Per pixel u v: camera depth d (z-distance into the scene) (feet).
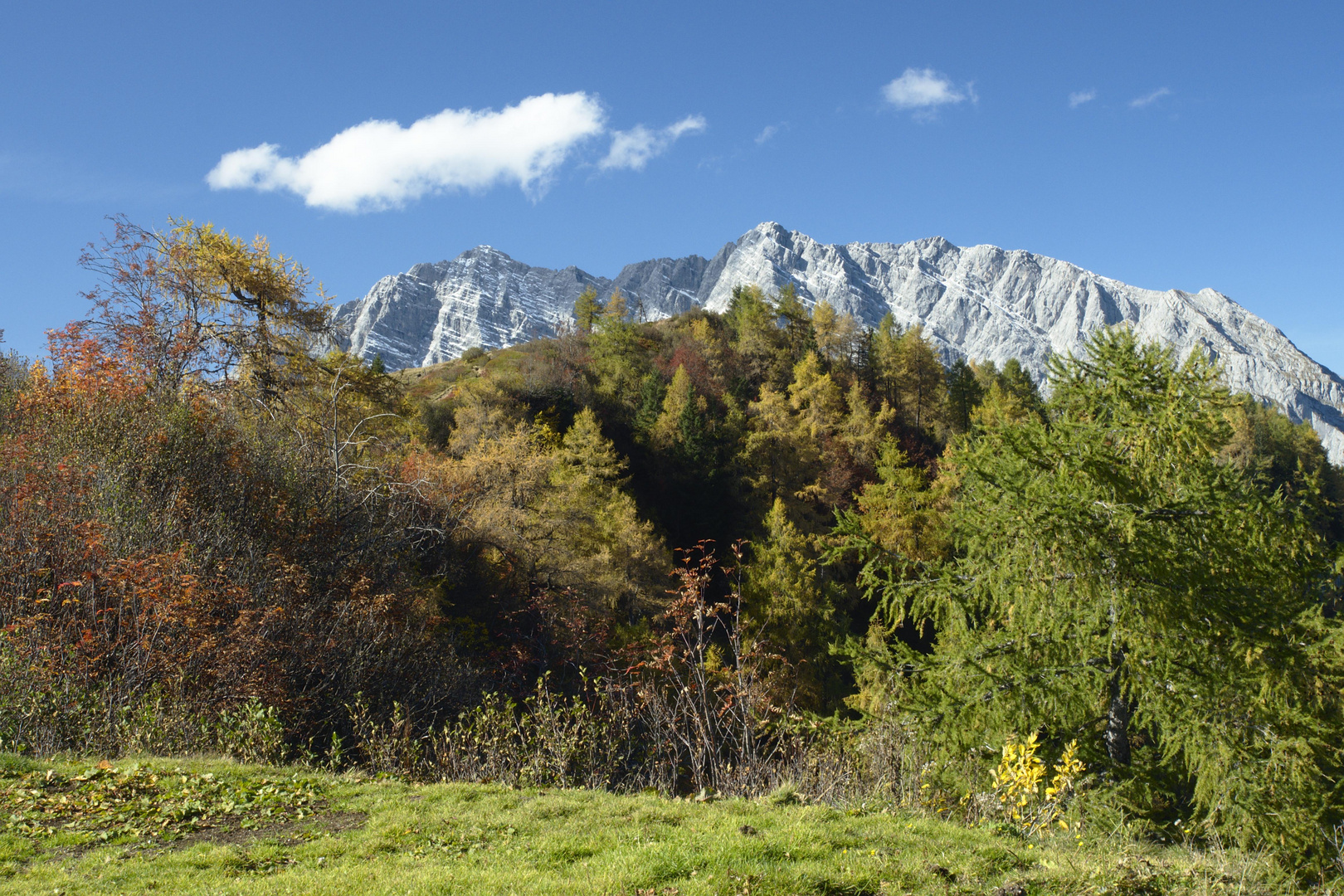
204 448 62.95
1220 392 35.91
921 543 114.11
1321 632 34.09
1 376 68.28
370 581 62.49
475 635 83.05
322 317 97.30
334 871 19.17
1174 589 33.47
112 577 44.57
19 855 20.40
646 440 171.32
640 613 109.81
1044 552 35.19
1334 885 23.39
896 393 237.86
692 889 16.58
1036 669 35.32
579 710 36.04
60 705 36.19
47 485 49.26
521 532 97.76
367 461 82.74
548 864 19.51
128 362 69.77
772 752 33.94
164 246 84.02
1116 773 34.86
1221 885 18.57
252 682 45.44
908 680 39.22
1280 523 37.37
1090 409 39.60
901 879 17.37
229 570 53.47
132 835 22.36
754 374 235.61
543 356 229.25
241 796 26.17
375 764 35.17
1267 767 30.94
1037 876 17.75
